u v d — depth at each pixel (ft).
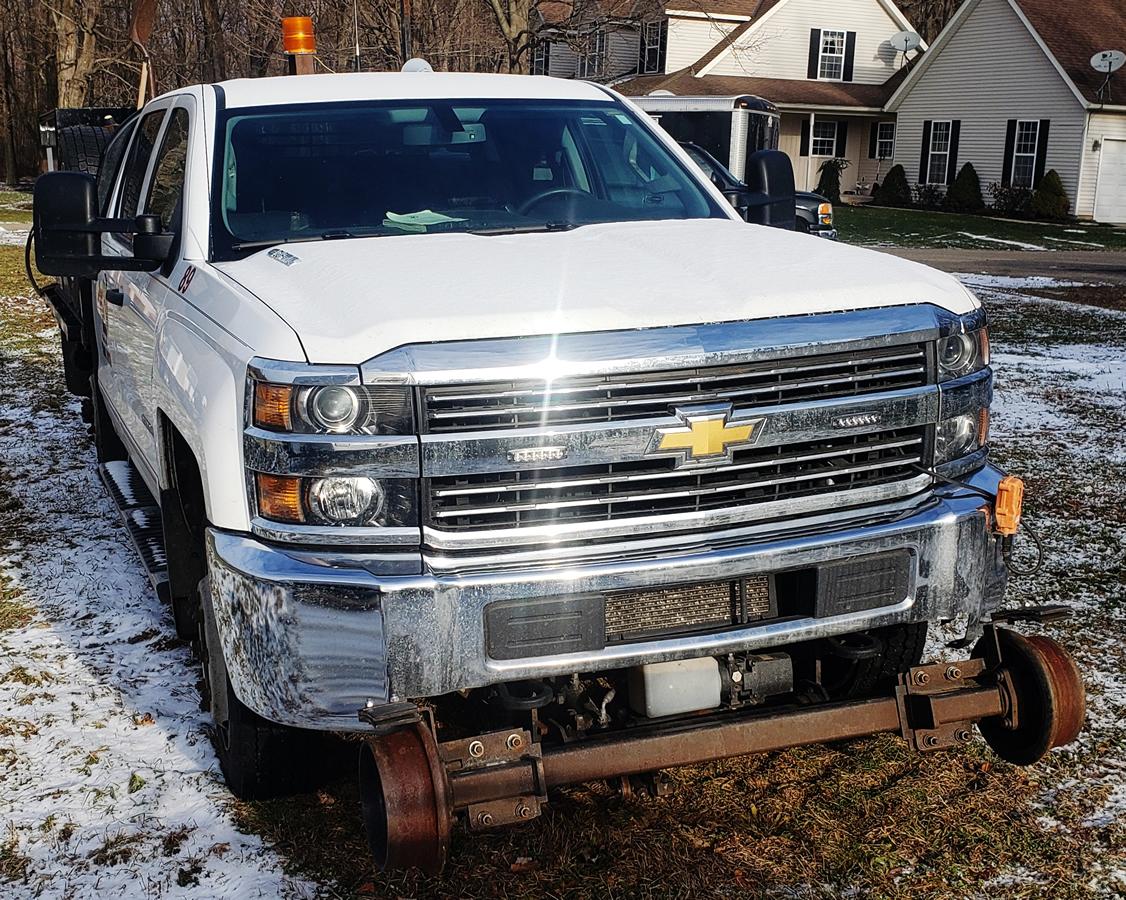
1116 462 24.58
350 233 12.50
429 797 8.57
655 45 133.80
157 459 13.24
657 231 12.33
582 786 11.78
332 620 9.00
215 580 9.63
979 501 10.38
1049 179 112.57
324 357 8.91
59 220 12.22
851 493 9.93
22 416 27.55
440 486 9.00
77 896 10.02
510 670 9.19
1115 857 10.59
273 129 13.47
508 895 10.05
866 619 10.07
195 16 93.61
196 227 12.39
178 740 12.62
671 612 9.61
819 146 138.72
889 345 9.91
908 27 138.62
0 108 142.72
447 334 8.92
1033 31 113.60
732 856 10.61
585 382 9.04
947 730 10.15
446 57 74.54
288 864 10.43
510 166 13.76
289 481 9.05
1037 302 53.88
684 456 9.28
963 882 10.25
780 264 10.62
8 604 16.39
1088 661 14.57
